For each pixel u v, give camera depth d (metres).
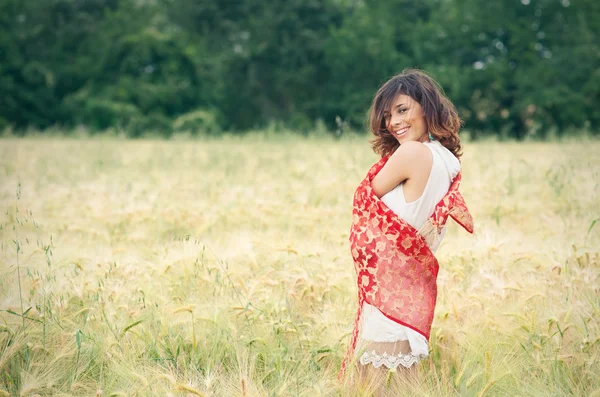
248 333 3.41
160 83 38.09
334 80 39.69
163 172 11.39
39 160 12.91
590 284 3.72
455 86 34.72
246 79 41.31
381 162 3.03
